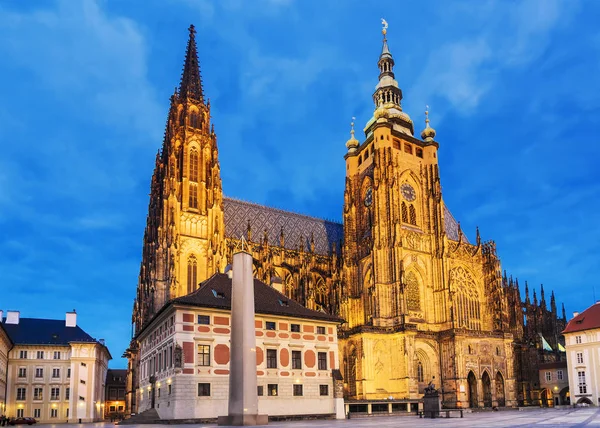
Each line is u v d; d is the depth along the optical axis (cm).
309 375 9556
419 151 16738
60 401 16000
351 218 16450
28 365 16000
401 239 14788
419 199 16262
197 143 14562
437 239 15600
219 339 8631
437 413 9462
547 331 19950
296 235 17462
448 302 14862
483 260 16462
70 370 16275
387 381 13500
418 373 14038
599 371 15050
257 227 16738
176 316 8375
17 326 16588
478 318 15950
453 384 13938
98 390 17550
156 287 12738
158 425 7662
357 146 17338
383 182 15300
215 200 14038
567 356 15912
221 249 13712
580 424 5300
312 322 9844
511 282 17738
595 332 15275
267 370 9088
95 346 16662
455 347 14062
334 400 9694
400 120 17225
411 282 15162
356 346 13562
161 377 8969
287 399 9162
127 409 13750
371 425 6369
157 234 13375
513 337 16412
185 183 13950
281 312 9481
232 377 6450
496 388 14525
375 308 14325
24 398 15725
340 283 15338
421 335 14300
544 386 17438
